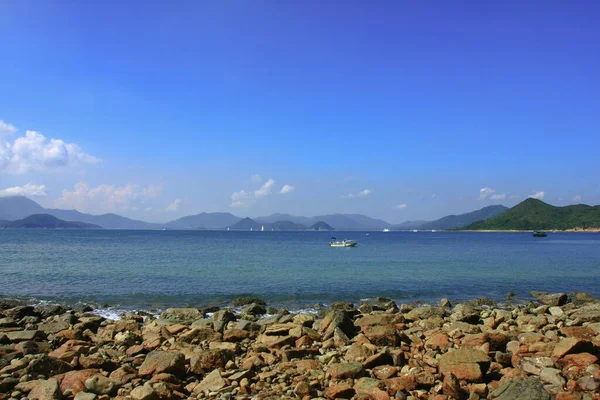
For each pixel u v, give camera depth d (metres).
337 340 16.27
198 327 18.59
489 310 25.27
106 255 71.19
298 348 15.53
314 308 28.48
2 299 30.16
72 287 36.53
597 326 17.61
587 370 11.78
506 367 13.08
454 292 36.19
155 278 42.16
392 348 14.99
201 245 112.56
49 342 16.73
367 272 48.53
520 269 54.06
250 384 11.95
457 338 16.61
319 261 62.50
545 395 10.11
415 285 39.41
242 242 137.00
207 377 12.15
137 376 12.34
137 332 18.80
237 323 20.06
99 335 18.81
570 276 47.56
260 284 38.88
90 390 11.17
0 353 14.12
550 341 14.82
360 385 11.41
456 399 10.67
